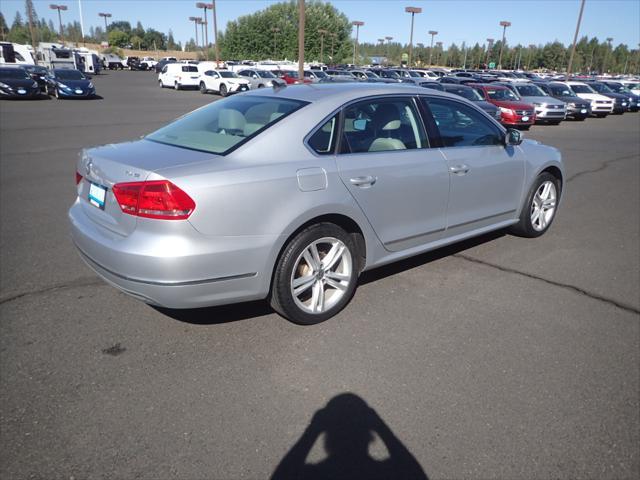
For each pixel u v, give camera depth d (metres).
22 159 9.60
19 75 24.97
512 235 5.76
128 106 22.23
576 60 112.69
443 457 2.39
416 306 3.90
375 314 3.76
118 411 2.65
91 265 3.29
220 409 2.68
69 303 3.81
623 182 9.14
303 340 3.38
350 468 2.32
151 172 2.87
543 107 19.78
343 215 3.51
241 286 3.13
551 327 3.63
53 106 21.39
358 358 3.18
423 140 4.13
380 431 2.55
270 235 3.13
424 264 4.78
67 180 7.95
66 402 2.71
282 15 70.81
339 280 3.67
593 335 3.53
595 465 2.37
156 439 2.46
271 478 2.25
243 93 4.18
